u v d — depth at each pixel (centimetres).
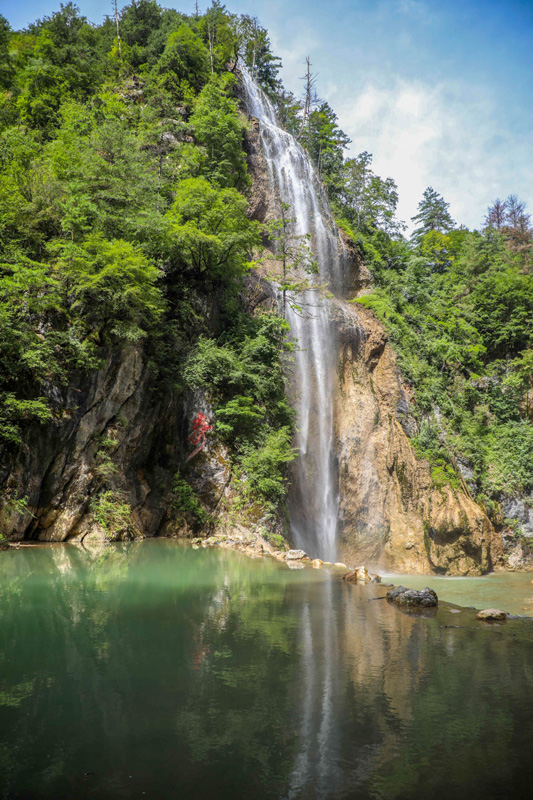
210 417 2464
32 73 3303
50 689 698
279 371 2817
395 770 525
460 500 3362
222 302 2875
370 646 908
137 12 4441
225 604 1177
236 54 4581
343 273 4128
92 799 467
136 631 959
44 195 2081
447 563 3234
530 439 3966
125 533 2131
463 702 684
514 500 3744
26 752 546
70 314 2023
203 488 2405
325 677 759
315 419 3334
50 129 3150
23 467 1903
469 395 4131
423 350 4047
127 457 2209
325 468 3309
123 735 583
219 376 2480
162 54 3872
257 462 2444
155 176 2717
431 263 5847
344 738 588
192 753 550
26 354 1816
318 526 3144
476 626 1062
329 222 4269
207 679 741
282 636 948
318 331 3512
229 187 3294
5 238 2016
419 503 3362
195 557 1838
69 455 2022
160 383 2339
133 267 1920
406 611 1170
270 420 2738
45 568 1521
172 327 2398
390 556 3272
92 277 1908
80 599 1188
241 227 2716
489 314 4669
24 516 1925
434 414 3775
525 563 3638
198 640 911
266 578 1507
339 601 1238
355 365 3619
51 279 1927
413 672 788
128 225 2203
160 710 644
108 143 2375
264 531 2330
